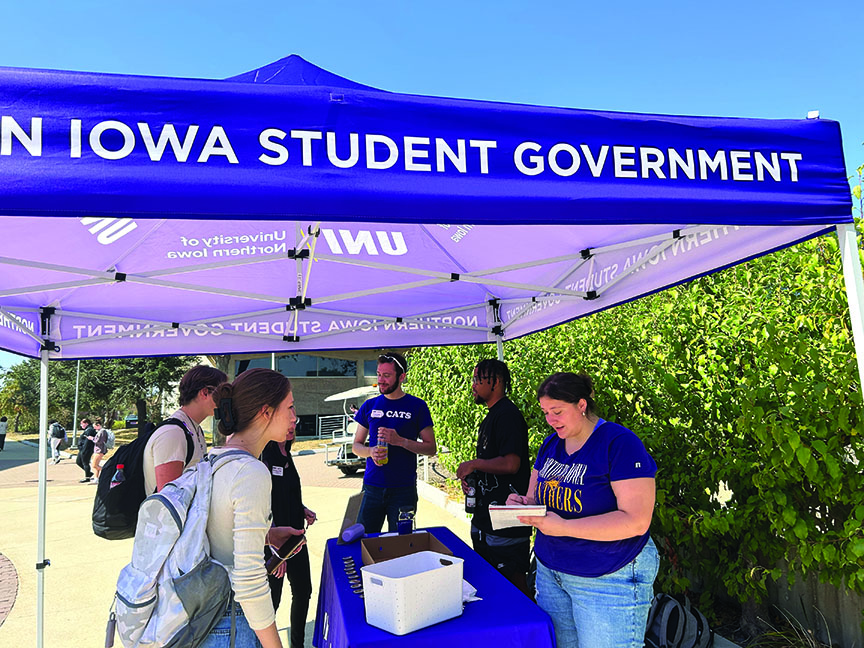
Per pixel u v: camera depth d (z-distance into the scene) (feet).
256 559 5.95
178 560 5.79
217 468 6.19
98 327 15.24
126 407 122.42
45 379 13.93
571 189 6.32
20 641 14.85
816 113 7.45
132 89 5.27
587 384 8.50
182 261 11.91
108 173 5.08
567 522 7.68
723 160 6.89
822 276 10.13
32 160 4.91
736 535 11.55
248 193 5.40
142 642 5.62
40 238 9.73
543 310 15.51
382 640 6.51
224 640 5.98
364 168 5.76
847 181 7.29
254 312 16.22
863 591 9.76
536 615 7.25
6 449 102.06
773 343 9.72
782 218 6.98
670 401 12.81
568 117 6.47
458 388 28.60
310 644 13.74
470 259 13.67
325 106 5.76
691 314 12.71
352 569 9.07
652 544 8.05
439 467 39.19
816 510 10.87
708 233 9.67
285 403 6.81
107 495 8.84
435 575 6.97
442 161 6.00
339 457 47.91
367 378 96.73
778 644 11.80
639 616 7.76
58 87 5.09
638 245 11.32
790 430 9.59
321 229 11.58
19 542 25.91
